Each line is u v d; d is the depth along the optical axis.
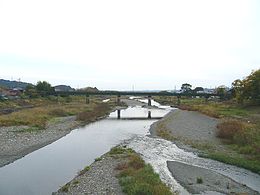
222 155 34.94
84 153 38.44
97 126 66.44
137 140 48.03
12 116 63.19
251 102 88.31
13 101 98.38
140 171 27.23
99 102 152.25
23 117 63.38
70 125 64.69
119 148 40.25
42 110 82.38
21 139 45.66
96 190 23.36
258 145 35.81
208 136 47.72
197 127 57.00
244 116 66.88
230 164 32.19
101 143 45.66
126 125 68.25
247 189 24.11
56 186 25.12
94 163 32.44
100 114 92.50
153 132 56.28
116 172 28.42
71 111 89.81
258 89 85.31
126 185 23.56
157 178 25.36
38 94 125.50
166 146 42.69
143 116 91.94
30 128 54.94
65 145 43.69
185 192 23.36
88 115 83.38
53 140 47.28
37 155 36.84
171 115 83.25
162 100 190.62
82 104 123.12
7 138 45.31
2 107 83.44
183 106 118.12
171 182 25.86
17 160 34.16
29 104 101.69
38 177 27.67
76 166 31.75
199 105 107.75
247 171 29.52
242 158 33.38
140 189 21.69
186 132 52.69
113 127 64.69
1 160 33.81
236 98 96.12
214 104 108.56
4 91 122.56
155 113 104.44
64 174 28.67
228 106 94.69
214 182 25.86
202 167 31.02
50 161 33.88
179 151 39.22
